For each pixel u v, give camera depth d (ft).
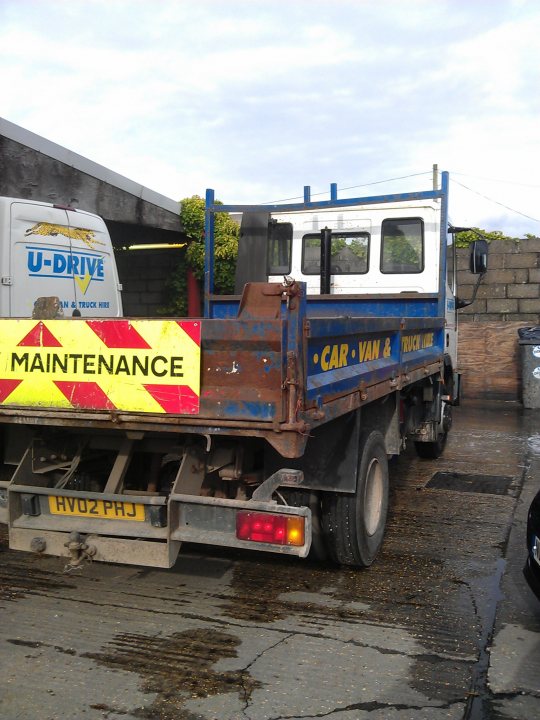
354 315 23.59
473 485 23.16
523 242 45.98
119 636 12.07
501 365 44.62
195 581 14.64
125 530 12.04
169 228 43.50
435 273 23.58
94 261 21.94
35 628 12.34
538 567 12.28
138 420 11.39
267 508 11.40
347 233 24.53
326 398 11.78
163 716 9.73
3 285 18.48
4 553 16.29
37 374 11.94
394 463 26.68
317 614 13.05
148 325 11.21
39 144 31.86
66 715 9.73
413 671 10.98
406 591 14.21
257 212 25.17
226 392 10.89
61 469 14.07
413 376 18.67
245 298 10.91
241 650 11.60
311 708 9.94
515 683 10.65
